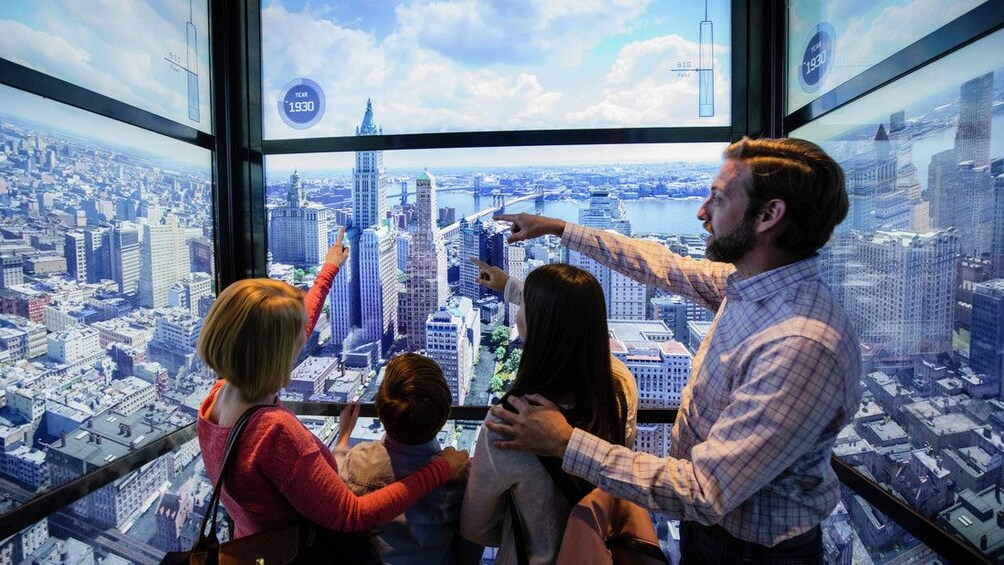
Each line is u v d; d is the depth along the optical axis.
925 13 1.05
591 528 0.76
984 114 0.91
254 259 1.99
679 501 0.72
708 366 0.90
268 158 1.98
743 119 1.81
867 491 1.26
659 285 1.22
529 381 0.84
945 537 1.00
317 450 0.88
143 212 1.54
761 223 0.81
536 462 0.80
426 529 1.05
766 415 0.71
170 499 1.61
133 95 1.51
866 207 1.28
